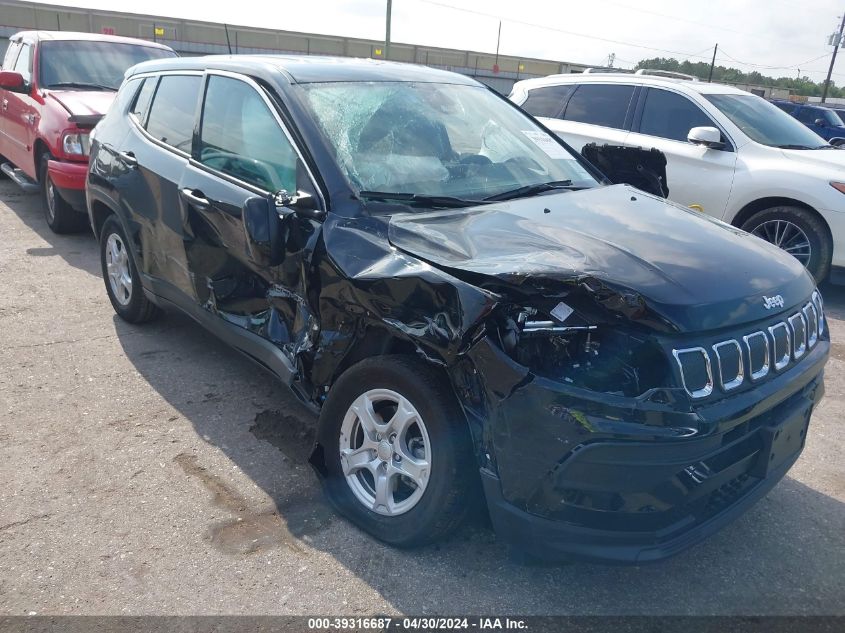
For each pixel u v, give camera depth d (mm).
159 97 4883
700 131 6973
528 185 3752
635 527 2482
